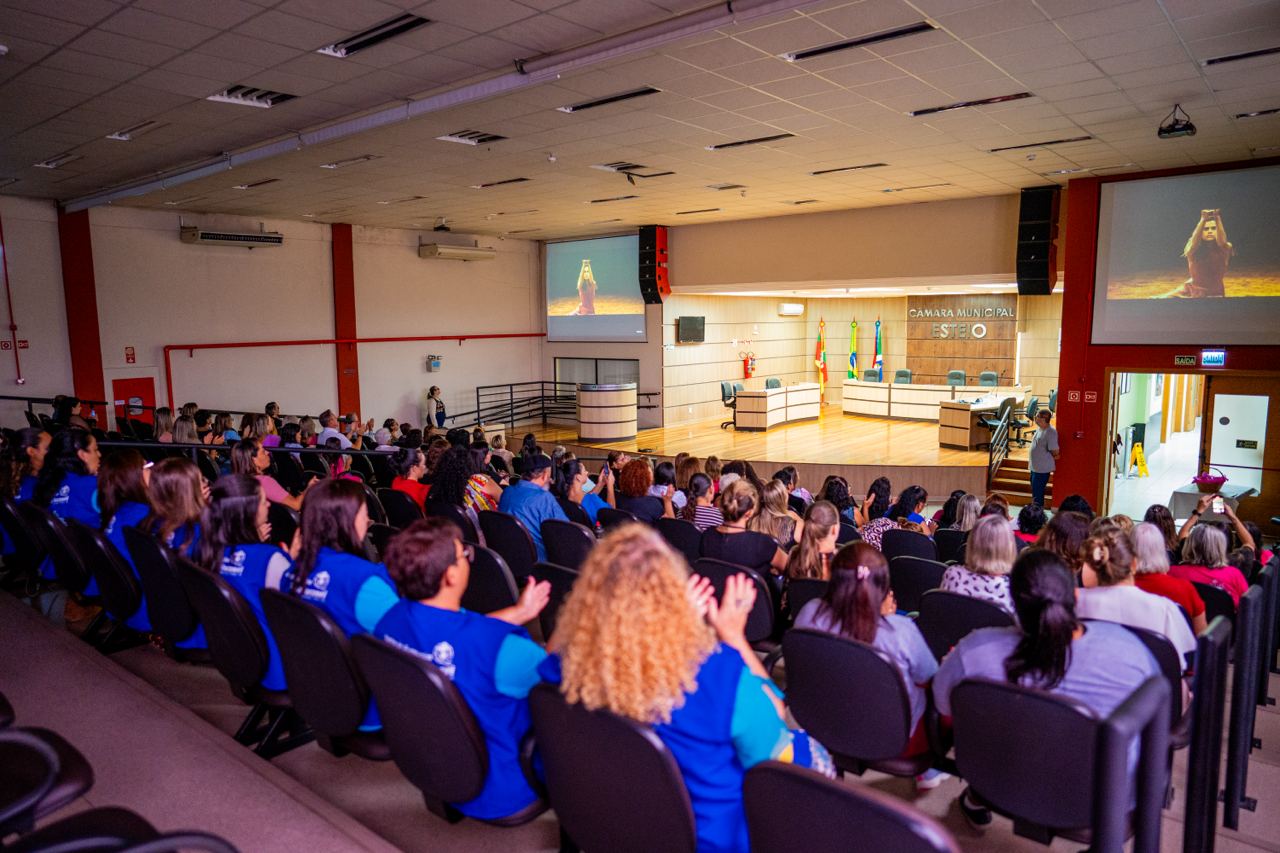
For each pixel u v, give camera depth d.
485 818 2.15
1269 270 10.34
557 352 20.19
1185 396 19.75
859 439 16.80
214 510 2.96
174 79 6.97
